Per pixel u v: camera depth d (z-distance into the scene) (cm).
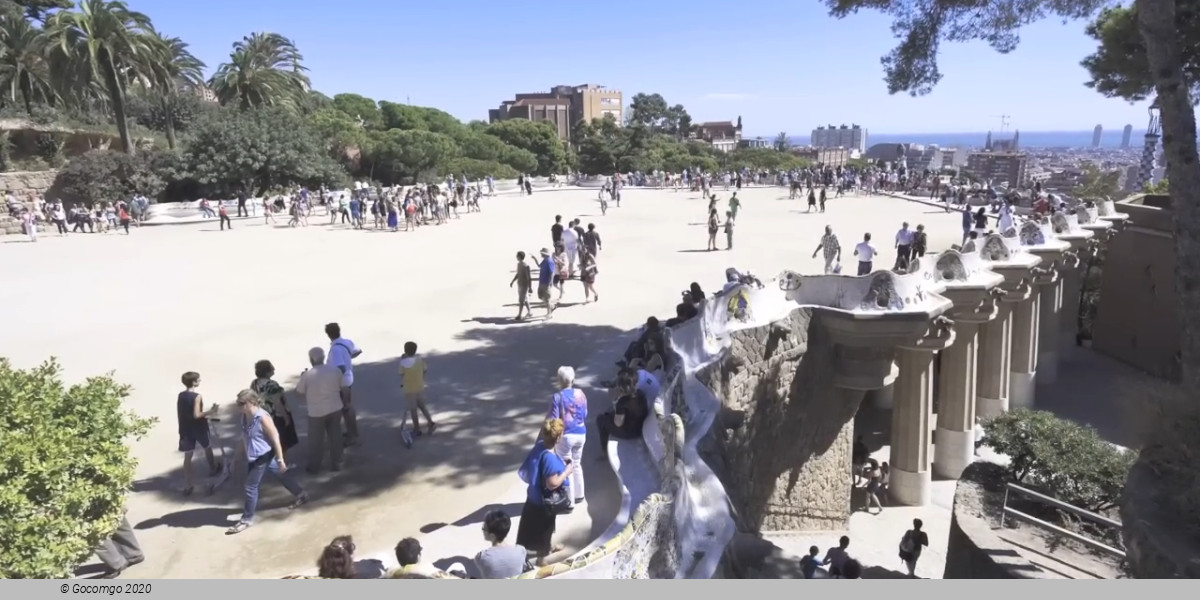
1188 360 1235
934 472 2011
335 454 995
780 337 1556
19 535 580
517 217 3922
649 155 10050
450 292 2106
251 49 5781
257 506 893
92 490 661
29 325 1725
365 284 2211
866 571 1555
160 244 3022
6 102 4672
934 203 4222
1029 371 2333
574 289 2186
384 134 6919
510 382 1354
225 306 1923
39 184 4197
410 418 1183
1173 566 599
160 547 791
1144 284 2630
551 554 716
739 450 1459
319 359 979
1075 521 1255
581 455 938
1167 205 2683
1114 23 1983
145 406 1216
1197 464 712
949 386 1948
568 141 13888
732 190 5534
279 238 3173
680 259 2628
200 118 4862
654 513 661
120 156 4472
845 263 2553
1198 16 1641
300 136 5141
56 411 719
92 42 4175
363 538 819
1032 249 2234
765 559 1412
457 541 807
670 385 991
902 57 1723
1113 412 2311
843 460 1870
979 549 1142
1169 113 1260
